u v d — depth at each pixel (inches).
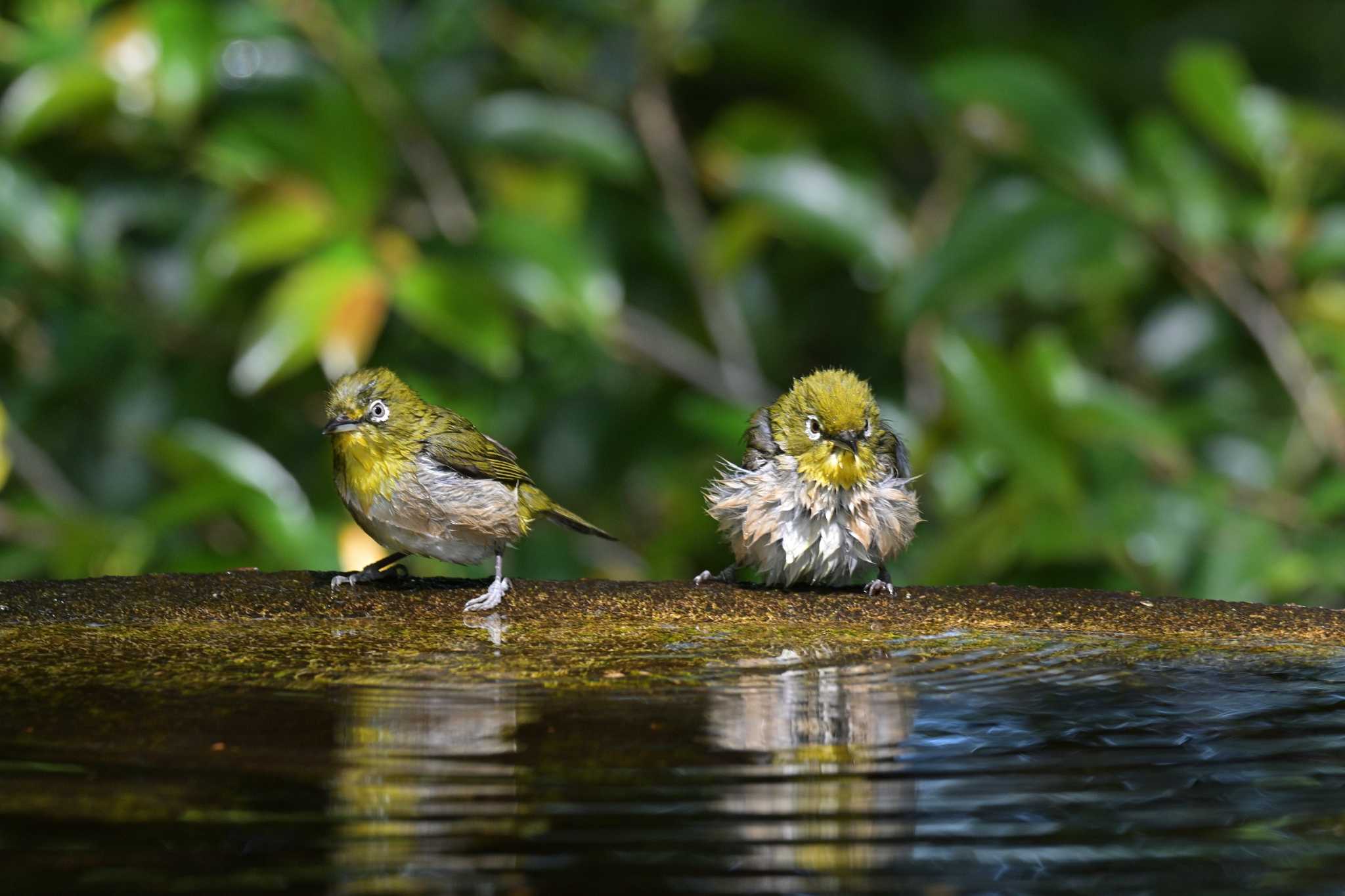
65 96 474.6
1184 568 447.8
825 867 177.2
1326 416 482.9
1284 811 199.3
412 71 510.0
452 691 243.6
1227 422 519.5
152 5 475.8
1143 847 185.5
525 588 320.5
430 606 307.9
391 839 181.2
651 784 201.9
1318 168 502.3
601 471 554.9
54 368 536.4
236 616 301.4
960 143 538.0
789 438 324.5
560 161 540.4
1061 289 537.0
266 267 526.0
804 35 543.8
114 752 210.7
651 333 545.3
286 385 537.6
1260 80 681.0
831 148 578.6
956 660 272.4
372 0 500.1
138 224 540.1
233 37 491.8
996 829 190.4
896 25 636.1
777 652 275.3
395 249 461.1
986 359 415.2
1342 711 244.7
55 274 509.4
